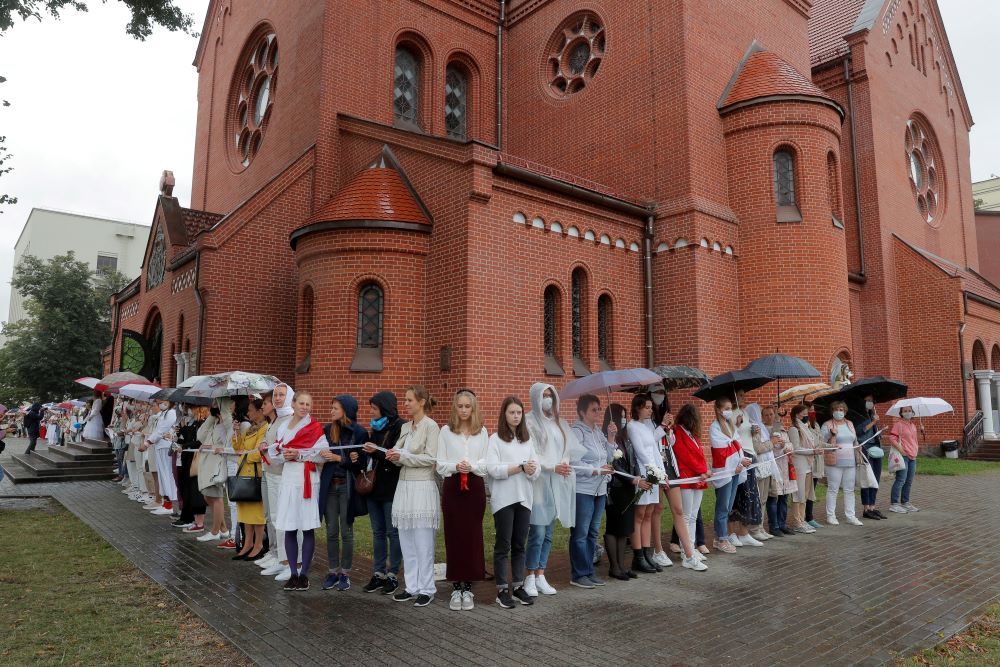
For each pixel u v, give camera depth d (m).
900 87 23.59
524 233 13.37
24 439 32.47
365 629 5.46
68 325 35.03
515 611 5.96
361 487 6.38
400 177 14.05
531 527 6.39
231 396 8.96
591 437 7.06
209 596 6.37
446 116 19.97
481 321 12.29
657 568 7.45
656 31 16.67
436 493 6.26
